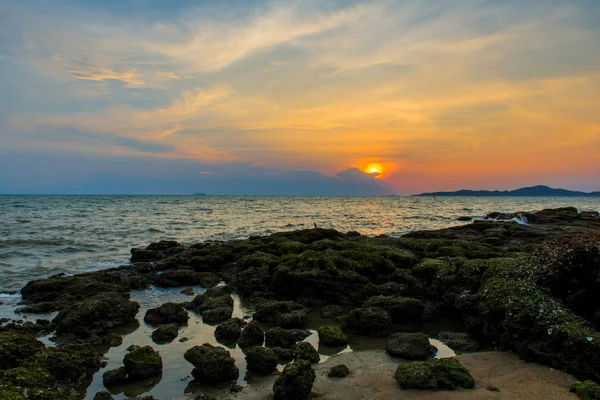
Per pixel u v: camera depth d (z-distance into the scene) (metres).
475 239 30.88
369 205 131.38
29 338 10.58
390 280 17.56
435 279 16.28
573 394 8.50
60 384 9.23
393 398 8.50
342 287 16.84
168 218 63.41
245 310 16.19
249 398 8.73
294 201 174.00
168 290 19.77
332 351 11.59
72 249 31.78
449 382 8.97
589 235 13.20
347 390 8.89
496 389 8.82
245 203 139.38
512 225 36.88
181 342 12.38
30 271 23.92
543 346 10.33
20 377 8.23
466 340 12.18
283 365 10.65
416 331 13.55
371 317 12.98
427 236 32.91
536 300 11.51
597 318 11.23
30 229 43.59
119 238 38.75
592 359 9.23
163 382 9.63
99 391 9.13
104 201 144.75
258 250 24.86
